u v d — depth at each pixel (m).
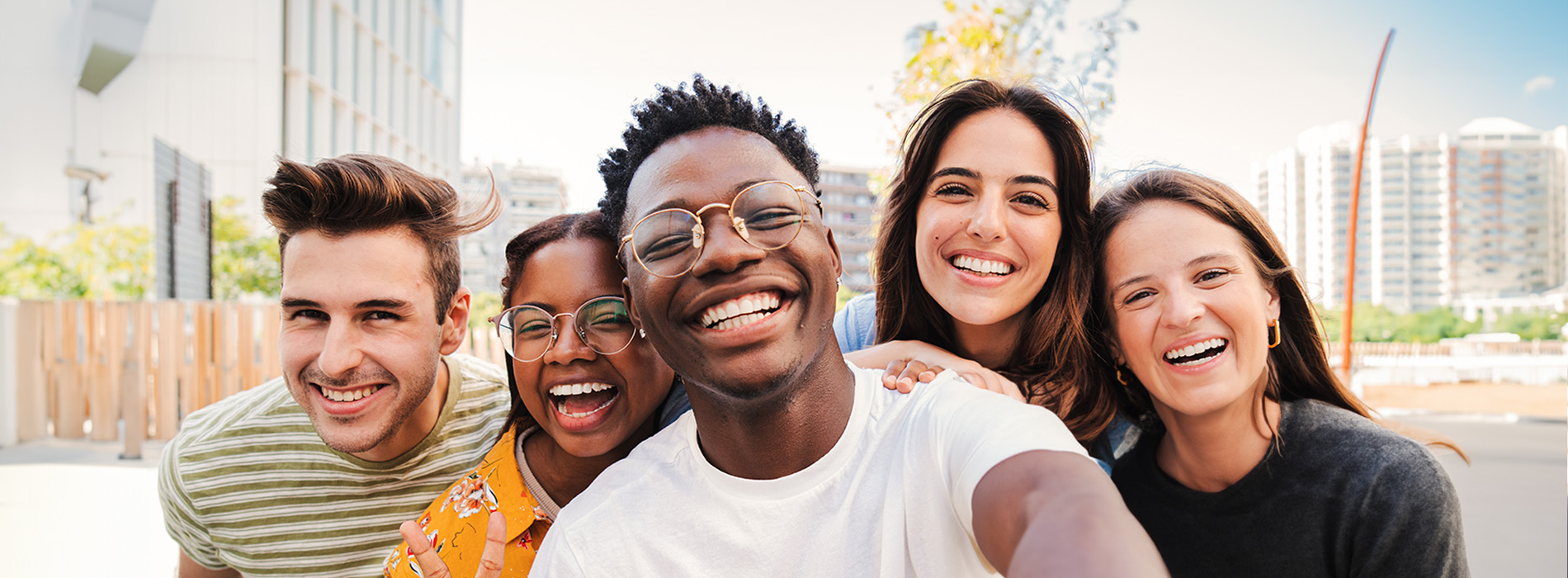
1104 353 2.20
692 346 1.38
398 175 1.86
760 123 1.54
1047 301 2.24
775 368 1.34
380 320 1.83
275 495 2.10
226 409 2.24
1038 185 2.11
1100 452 2.41
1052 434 1.23
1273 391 2.06
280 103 18.48
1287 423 1.98
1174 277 1.89
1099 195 2.25
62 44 18.58
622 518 1.47
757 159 1.42
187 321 7.73
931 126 2.24
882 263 2.49
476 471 1.91
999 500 1.14
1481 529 5.04
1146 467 2.17
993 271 2.15
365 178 1.77
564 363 1.83
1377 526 1.76
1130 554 0.94
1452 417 11.05
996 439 1.23
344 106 20.58
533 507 1.81
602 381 1.85
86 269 14.59
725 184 1.38
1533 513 5.41
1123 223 2.01
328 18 19.61
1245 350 1.87
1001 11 4.26
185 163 11.28
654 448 1.57
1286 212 25.00
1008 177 2.12
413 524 1.61
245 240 14.24
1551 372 13.89
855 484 1.39
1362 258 32.19
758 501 1.40
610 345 1.83
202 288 11.88
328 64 19.59
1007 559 1.10
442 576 1.61
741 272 1.35
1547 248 31.27
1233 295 1.86
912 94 4.47
